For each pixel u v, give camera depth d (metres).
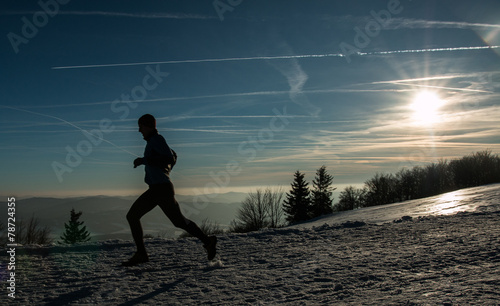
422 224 7.73
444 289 3.12
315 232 7.78
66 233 34.28
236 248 6.48
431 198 18.27
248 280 4.20
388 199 49.28
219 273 4.64
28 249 6.66
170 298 3.68
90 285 4.31
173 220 5.05
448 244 5.26
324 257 5.16
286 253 5.72
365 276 3.90
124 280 4.50
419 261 4.37
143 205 5.00
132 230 5.05
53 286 4.32
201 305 3.40
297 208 57.69
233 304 3.37
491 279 3.26
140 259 5.08
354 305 2.96
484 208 10.41
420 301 2.85
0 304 3.65
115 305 3.53
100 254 6.34
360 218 14.35
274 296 3.52
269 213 37.75
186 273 4.75
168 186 4.99
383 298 3.07
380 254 5.02
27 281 4.59
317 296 3.38
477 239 5.41
